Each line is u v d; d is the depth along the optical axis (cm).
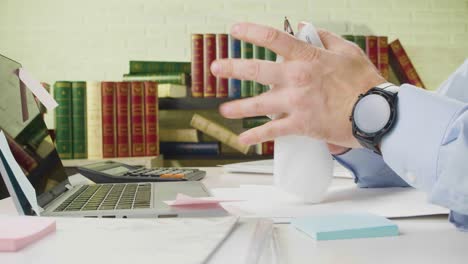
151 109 209
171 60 259
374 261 34
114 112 206
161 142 229
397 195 65
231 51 218
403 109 45
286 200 62
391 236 42
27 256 32
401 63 243
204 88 220
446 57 264
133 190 67
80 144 203
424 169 43
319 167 58
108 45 257
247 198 64
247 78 44
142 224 41
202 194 61
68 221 43
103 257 32
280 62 45
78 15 256
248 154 229
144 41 258
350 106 46
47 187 59
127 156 207
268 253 35
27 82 58
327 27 260
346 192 70
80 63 256
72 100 203
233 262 31
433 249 38
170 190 66
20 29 254
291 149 58
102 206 51
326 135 47
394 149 45
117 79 257
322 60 45
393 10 262
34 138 61
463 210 42
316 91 45
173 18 259
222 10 259
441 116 43
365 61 49
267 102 45
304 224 44
